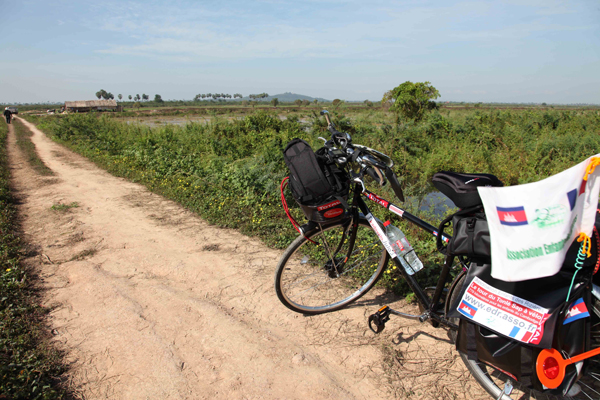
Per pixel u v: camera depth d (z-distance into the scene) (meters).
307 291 3.36
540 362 1.74
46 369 2.38
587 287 1.68
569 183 1.49
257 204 5.77
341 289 3.37
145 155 10.14
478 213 1.93
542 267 1.58
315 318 3.02
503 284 1.83
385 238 2.64
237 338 2.78
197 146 11.74
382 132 11.50
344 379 2.36
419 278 3.32
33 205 6.51
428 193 7.32
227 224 5.26
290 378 2.37
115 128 18.06
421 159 9.84
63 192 7.44
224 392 2.28
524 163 8.29
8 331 2.69
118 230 5.17
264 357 2.57
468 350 2.00
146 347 2.68
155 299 3.34
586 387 2.04
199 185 7.05
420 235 4.51
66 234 5.01
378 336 2.74
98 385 2.33
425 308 2.54
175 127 15.48
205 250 4.45
